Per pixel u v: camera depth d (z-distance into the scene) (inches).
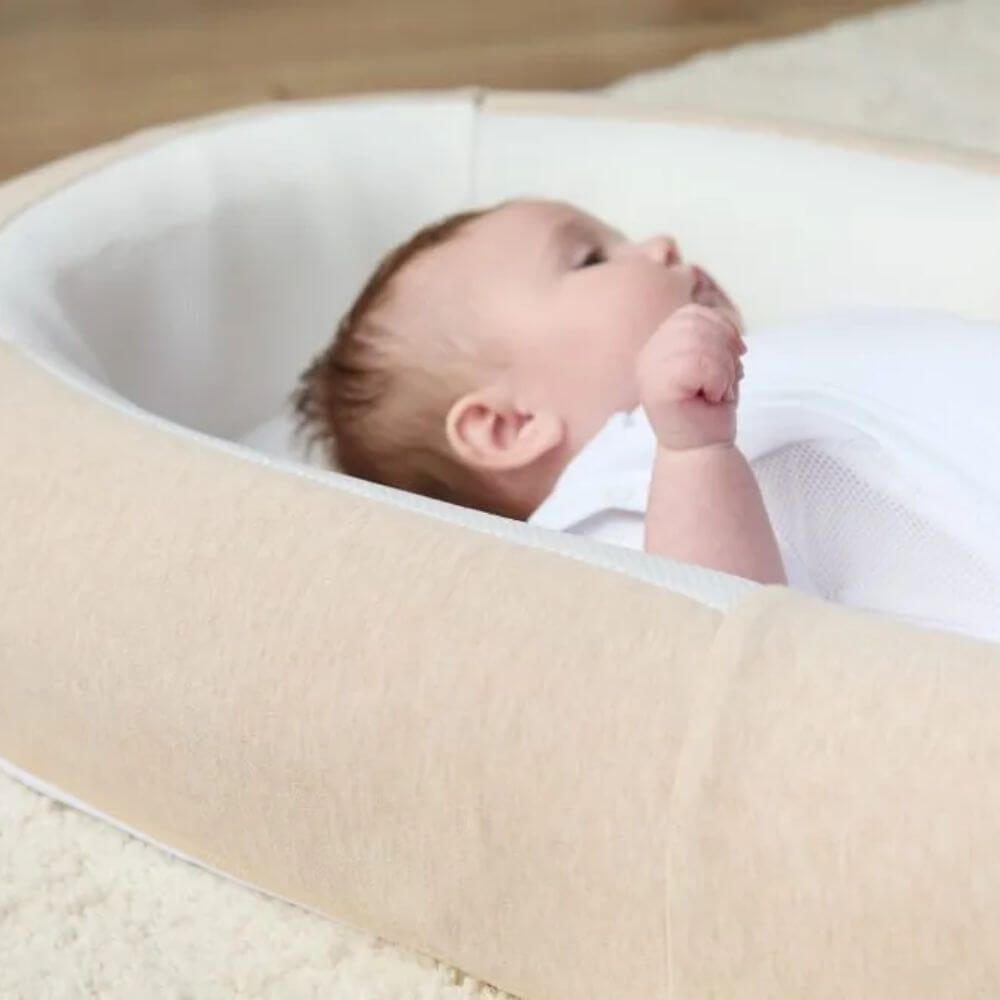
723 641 32.7
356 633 35.8
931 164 59.5
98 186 58.7
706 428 44.6
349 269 65.0
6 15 126.0
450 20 126.0
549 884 33.5
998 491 43.2
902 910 29.5
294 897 41.4
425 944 38.3
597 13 127.4
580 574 35.2
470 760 33.9
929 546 45.2
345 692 35.5
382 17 126.4
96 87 113.5
